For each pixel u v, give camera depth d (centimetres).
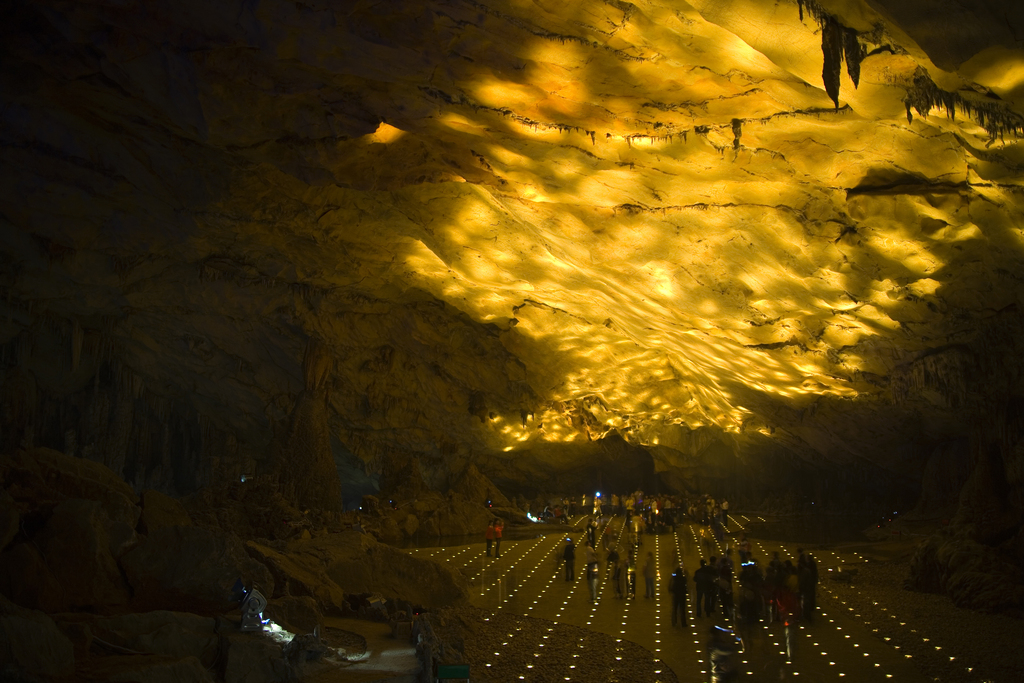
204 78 1234
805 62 787
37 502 1087
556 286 2238
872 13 671
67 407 3447
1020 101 716
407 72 1081
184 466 3772
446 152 1355
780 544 2794
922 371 1731
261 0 980
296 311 2948
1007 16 596
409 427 3556
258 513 2416
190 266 2758
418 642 1010
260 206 2067
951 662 1219
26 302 2823
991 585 1641
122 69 1302
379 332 3153
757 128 1031
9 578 884
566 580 2102
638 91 1000
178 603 994
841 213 1228
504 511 3672
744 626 1481
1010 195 995
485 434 3681
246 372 3341
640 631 1480
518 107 1112
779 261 1444
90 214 2241
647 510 3484
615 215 1440
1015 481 1800
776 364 2066
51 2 1140
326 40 1038
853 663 1222
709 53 878
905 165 1024
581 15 864
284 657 852
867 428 2686
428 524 3328
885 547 2580
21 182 2017
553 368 3097
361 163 1482
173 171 1873
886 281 1406
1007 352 1541
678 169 1194
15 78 1496
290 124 1343
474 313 2817
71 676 705
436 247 2112
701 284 1656
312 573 1426
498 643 1372
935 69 728
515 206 1559
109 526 1052
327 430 3130
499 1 874
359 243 2345
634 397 3275
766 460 4066
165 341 3219
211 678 774
